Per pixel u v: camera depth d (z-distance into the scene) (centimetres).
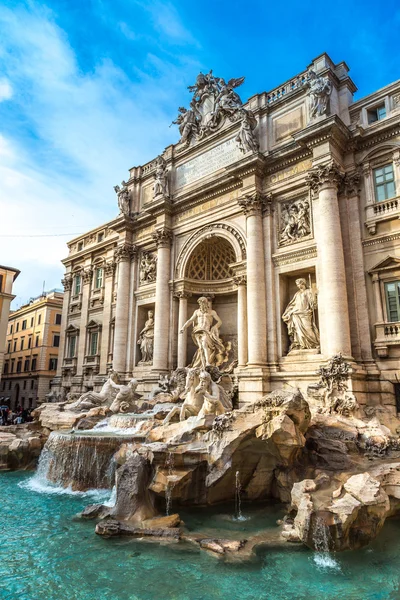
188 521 1290
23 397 5900
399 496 1255
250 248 2438
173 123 3278
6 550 1087
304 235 2325
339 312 1997
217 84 3077
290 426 1384
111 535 1170
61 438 1836
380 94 2231
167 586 909
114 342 3284
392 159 2123
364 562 1021
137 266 3403
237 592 886
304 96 2477
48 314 5744
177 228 3055
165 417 2075
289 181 2416
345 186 2236
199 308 2875
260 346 2286
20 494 1633
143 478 1352
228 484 1456
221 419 1493
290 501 1426
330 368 1919
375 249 2103
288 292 2431
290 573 964
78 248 4388
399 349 1948
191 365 2767
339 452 1512
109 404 2644
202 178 2981
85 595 874
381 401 1941
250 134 2558
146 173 3522
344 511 1069
